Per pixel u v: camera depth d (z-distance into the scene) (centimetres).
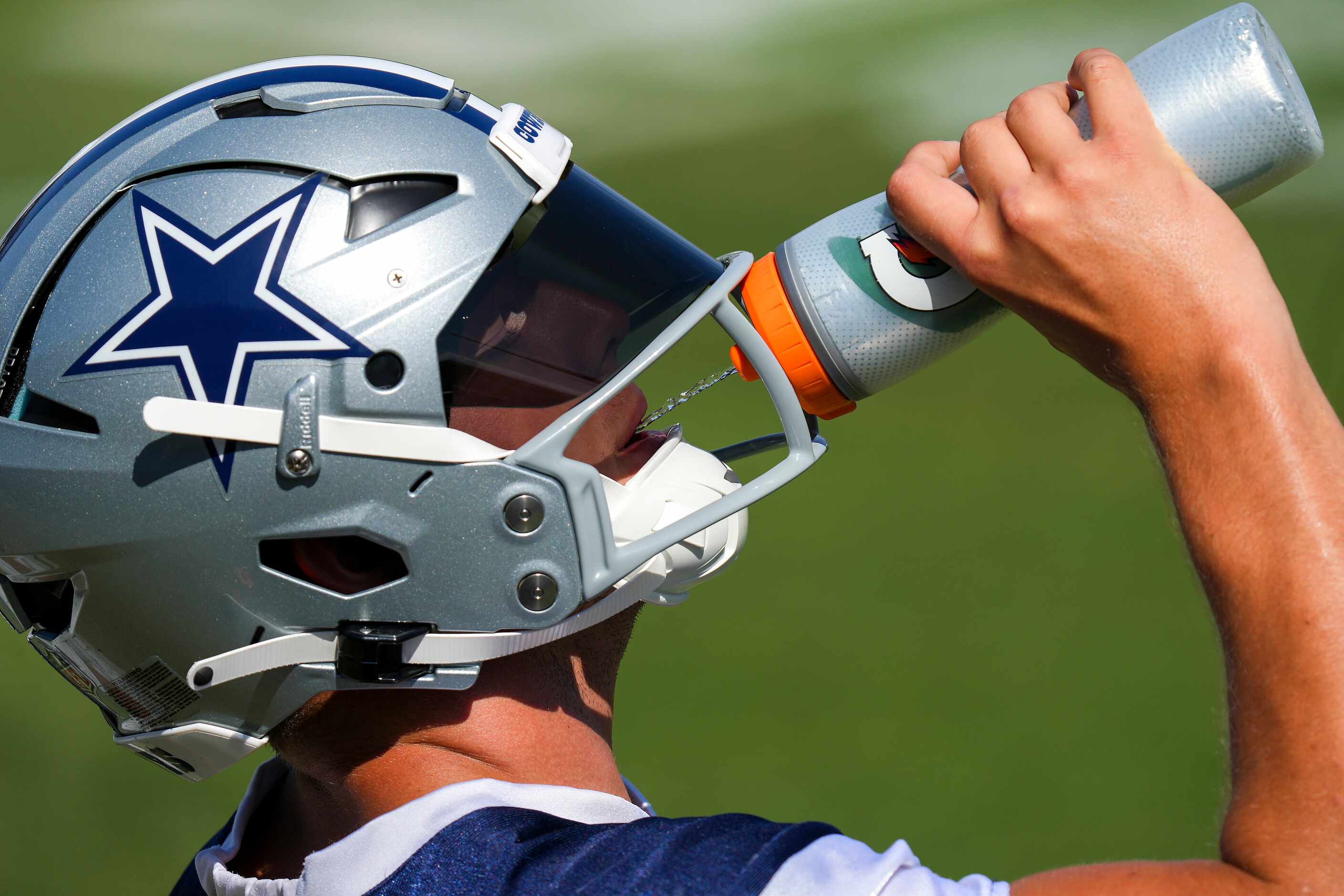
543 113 5119
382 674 318
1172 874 266
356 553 321
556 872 283
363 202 317
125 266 319
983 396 2031
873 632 1366
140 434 313
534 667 350
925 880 279
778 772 1134
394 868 300
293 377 307
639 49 5812
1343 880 246
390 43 6072
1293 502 270
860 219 397
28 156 4547
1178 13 5375
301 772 363
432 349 311
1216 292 286
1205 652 1289
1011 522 1608
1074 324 304
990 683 1262
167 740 353
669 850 283
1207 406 285
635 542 337
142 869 1043
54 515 323
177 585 323
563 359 339
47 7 6178
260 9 6366
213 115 341
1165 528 1568
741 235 3459
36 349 324
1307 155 362
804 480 1756
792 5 6003
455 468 314
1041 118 311
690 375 2200
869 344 392
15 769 1179
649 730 1205
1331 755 252
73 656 356
